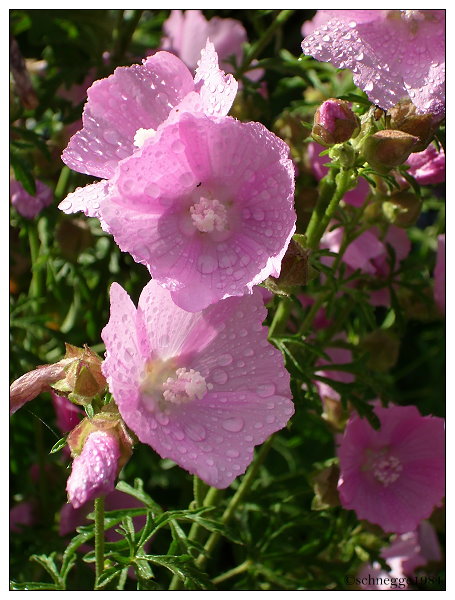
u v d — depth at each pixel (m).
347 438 0.27
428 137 0.23
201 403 0.20
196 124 0.18
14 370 0.30
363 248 0.29
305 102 0.31
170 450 0.18
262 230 0.19
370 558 0.29
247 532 0.30
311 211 0.28
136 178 0.19
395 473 0.27
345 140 0.22
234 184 0.20
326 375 0.31
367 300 0.31
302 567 0.30
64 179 0.33
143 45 0.35
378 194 0.27
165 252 0.19
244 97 0.32
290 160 0.19
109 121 0.20
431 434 0.27
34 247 0.33
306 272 0.21
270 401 0.20
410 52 0.23
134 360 0.19
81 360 0.20
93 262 0.34
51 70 0.36
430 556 0.32
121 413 0.18
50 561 0.25
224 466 0.19
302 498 0.33
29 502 0.32
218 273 0.19
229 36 0.34
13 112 0.30
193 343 0.20
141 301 0.19
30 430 0.33
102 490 0.18
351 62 0.22
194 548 0.24
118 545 0.24
